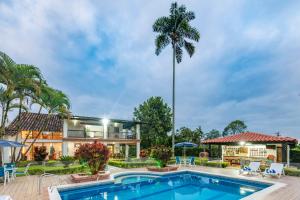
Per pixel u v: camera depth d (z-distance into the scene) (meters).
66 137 26.98
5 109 17.17
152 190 12.95
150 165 20.45
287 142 18.59
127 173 16.61
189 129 39.50
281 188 11.38
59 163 19.98
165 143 36.97
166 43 30.64
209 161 21.69
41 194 9.98
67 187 11.66
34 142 23.97
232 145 22.83
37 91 17.12
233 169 18.61
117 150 32.25
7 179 12.99
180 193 12.31
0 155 16.89
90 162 13.91
